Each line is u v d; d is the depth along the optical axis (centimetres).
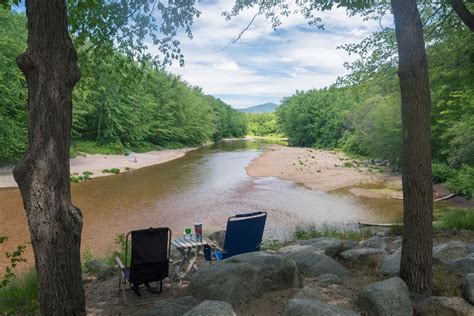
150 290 532
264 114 17838
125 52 644
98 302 503
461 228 909
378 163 3825
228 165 3844
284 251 667
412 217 433
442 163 2478
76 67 348
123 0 587
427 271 431
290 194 2283
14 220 1555
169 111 5978
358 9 691
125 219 1633
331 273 509
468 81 1009
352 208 1911
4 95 2623
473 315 358
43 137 326
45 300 334
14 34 2789
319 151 5838
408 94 429
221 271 435
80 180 2680
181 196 2177
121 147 4588
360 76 1063
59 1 331
